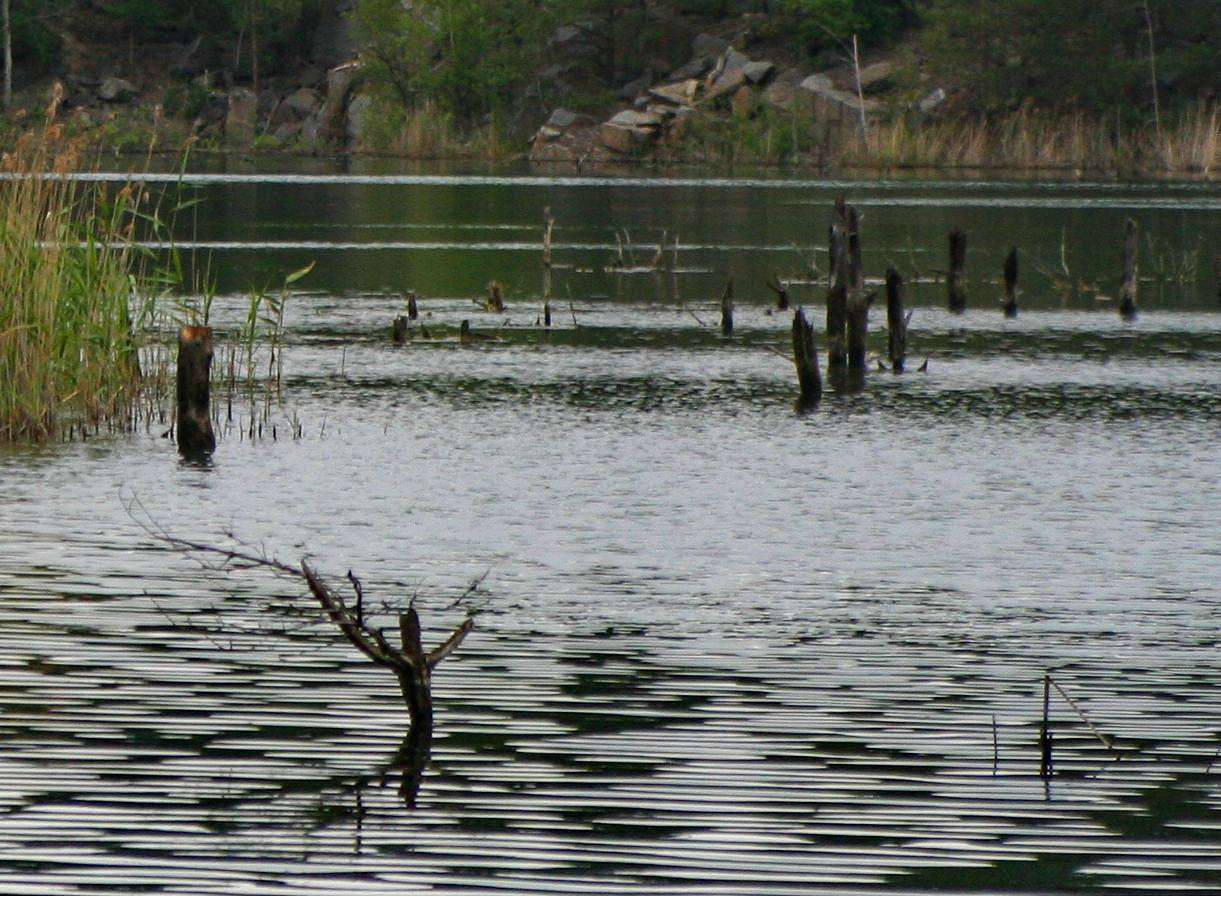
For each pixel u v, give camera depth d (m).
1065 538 57.62
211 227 178.75
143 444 71.69
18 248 72.75
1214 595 50.75
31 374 72.44
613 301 126.38
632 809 34.34
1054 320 119.12
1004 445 74.00
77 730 38.06
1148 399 86.38
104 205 76.19
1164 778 36.38
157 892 30.66
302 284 133.25
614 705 40.31
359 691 41.00
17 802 34.22
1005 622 47.78
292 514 59.72
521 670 42.91
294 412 79.94
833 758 37.16
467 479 65.81
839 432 76.62
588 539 56.72
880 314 122.44
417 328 109.62
